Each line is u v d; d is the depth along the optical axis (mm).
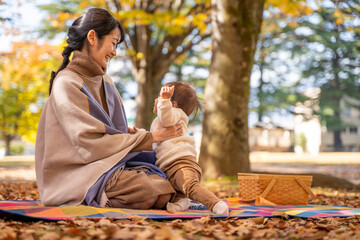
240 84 9875
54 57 17797
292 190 4695
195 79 35719
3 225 2887
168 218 3334
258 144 36781
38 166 3787
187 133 4027
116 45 4039
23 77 18688
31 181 10016
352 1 14016
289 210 3984
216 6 10109
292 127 41062
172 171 3805
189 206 3959
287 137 40281
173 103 4070
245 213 3752
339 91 38719
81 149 3543
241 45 9883
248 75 9984
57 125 3664
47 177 3643
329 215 3703
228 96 9820
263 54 35281
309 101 39938
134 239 2545
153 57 17734
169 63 17766
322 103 39688
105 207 3578
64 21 16031
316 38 34219
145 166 3779
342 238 2762
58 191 3582
